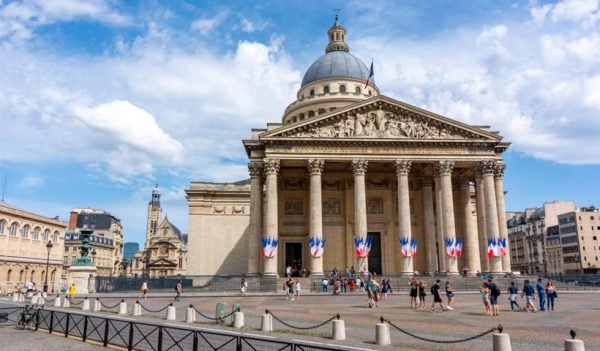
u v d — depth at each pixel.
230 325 26.03
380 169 73.94
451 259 60.50
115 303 43.97
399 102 64.94
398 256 72.12
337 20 118.38
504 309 35.84
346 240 72.19
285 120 108.00
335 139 63.16
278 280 59.72
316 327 23.09
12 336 23.75
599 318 29.38
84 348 20.22
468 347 19.58
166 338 22.25
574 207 144.88
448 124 64.69
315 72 107.00
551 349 19.00
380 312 33.19
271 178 62.50
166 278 66.62
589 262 126.56
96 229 176.75
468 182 71.25
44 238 109.88
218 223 85.75
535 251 149.00
